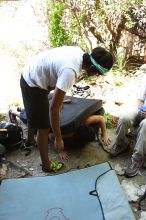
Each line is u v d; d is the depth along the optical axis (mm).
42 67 2385
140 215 2467
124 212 2408
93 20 4316
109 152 3080
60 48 2371
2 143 3070
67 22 4348
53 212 2439
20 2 5930
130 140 3129
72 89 3885
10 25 5488
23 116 3250
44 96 2502
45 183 2689
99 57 2168
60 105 2311
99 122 3117
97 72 2242
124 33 4402
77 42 4406
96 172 2768
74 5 4234
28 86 2467
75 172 2775
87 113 3027
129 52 4527
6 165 2971
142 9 4141
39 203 2520
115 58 4480
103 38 4469
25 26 5355
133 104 3549
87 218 2377
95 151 3160
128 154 3123
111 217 2373
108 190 2598
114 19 4277
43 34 4969
